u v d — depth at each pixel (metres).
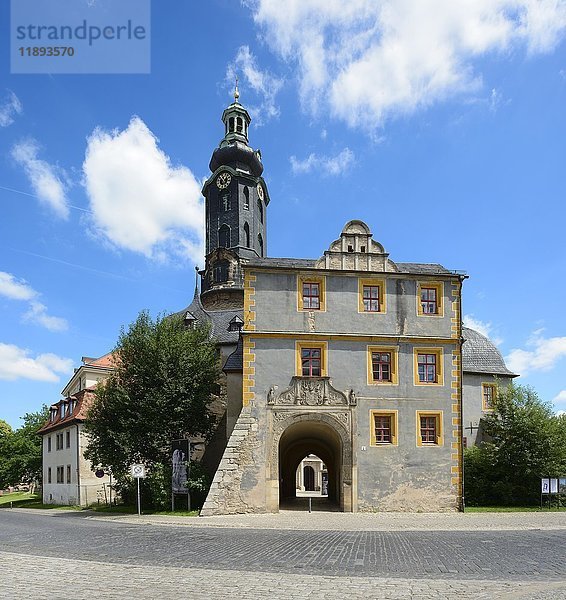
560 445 41.28
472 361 50.44
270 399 34.91
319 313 36.41
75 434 53.72
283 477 53.81
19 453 76.31
